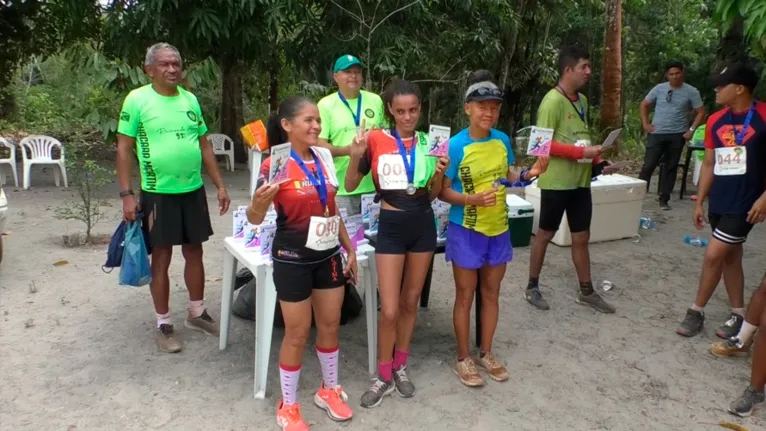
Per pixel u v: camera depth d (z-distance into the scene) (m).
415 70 9.69
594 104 14.09
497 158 3.10
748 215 3.52
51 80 18.30
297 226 2.62
